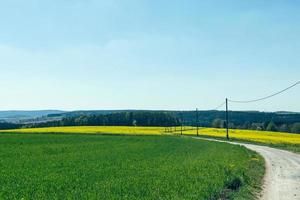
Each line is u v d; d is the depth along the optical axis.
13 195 18.78
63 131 115.38
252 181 26.25
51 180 24.33
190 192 19.62
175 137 95.88
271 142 83.62
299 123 149.88
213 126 177.50
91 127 139.75
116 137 89.69
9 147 57.31
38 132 106.00
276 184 25.95
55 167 32.31
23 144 64.50
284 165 38.62
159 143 71.31
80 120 177.38
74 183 22.95
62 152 49.12
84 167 32.09
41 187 21.41
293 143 79.94
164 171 28.67
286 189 23.92
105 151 51.00
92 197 17.98
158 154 46.59
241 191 21.84
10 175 26.94
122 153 47.75
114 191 19.91
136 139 83.81
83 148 56.53
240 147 62.84
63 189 21.02
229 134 115.88
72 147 58.25
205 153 48.81
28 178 25.33
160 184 22.09
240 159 40.56
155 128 142.62
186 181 23.25
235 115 191.00
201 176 25.47
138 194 19.20
